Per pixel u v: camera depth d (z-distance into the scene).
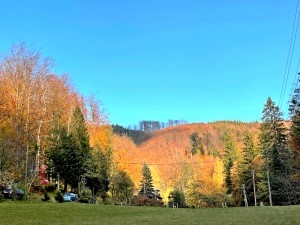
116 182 48.03
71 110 40.47
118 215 20.67
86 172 38.47
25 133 31.75
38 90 34.84
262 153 47.56
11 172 28.75
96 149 43.66
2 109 32.25
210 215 19.30
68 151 36.44
